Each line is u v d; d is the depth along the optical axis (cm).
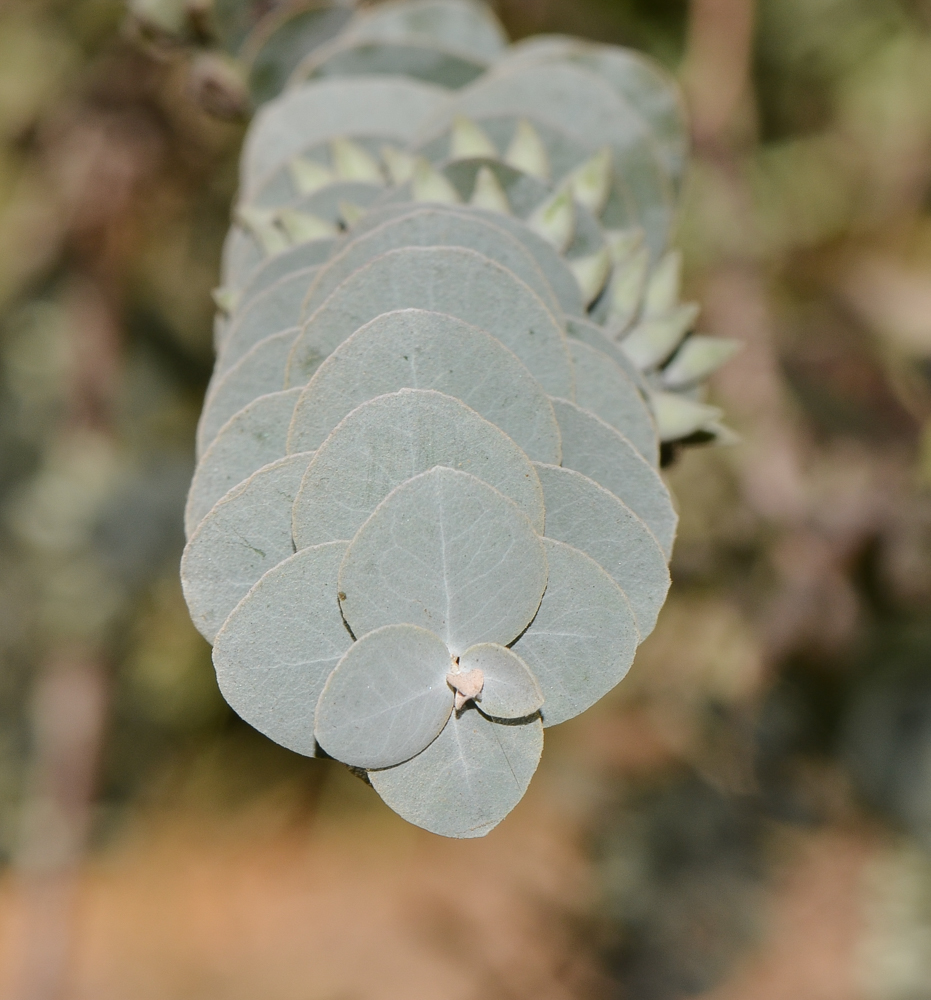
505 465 30
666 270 36
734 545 70
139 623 98
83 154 78
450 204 33
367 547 30
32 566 91
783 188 84
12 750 113
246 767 138
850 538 65
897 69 84
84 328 88
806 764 74
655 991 83
